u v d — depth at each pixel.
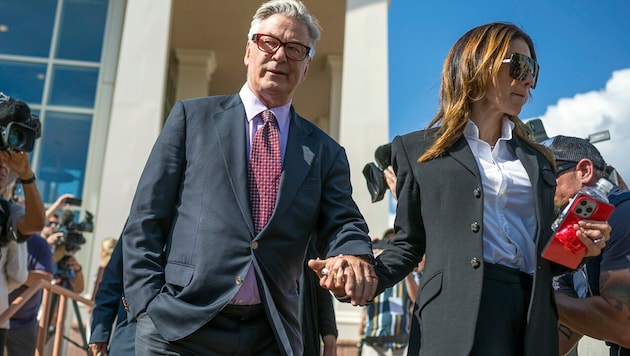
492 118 2.46
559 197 2.89
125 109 9.27
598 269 2.75
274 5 2.91
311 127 2.97
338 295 2.46
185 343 2.50
